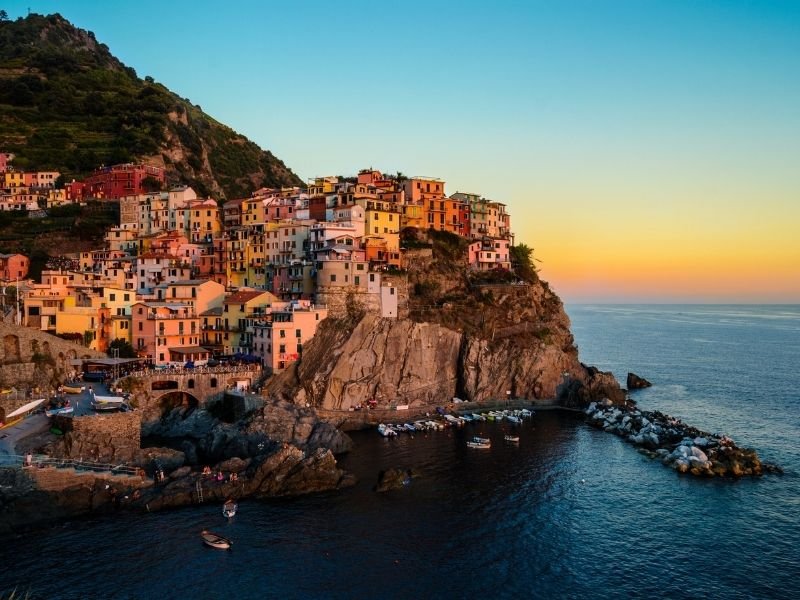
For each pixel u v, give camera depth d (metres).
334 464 100.38
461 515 89.19
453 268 175.12
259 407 117.00
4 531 79.31
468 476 104.19
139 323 137.12
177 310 141.88
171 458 101.25
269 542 79.75
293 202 186.25
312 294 152.38
